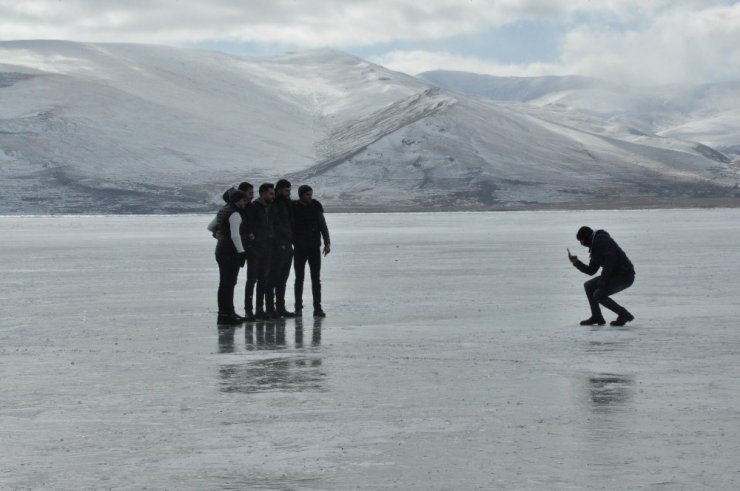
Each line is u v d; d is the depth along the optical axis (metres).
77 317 20.52
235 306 23.53
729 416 10.16
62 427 9.98
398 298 24.27
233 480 8.01
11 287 28.70
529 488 7.66
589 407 10.68
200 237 70.88
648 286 26.44
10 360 14.51
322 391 11.82
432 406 10.85
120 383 12.48
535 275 31.48
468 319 19.55
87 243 62.03
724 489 7.57
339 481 7.95
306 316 20.64
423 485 7.80
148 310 21.92
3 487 7.84
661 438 9.21
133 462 8.59
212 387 12.16
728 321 18.62
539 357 14.36
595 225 92.19
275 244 20.12
